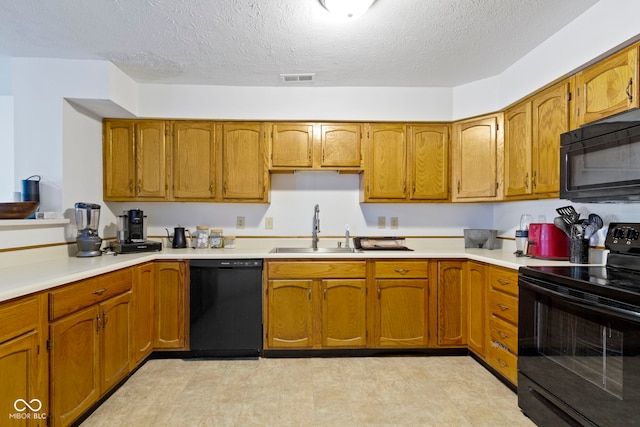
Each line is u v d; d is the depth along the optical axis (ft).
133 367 7.74
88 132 9.09
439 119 9.89
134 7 6.12
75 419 5.80
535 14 6.37
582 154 6.18
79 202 8.63
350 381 7.67
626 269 6.10
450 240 10.95
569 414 5.34
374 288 8.95
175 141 9.72
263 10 6.18
